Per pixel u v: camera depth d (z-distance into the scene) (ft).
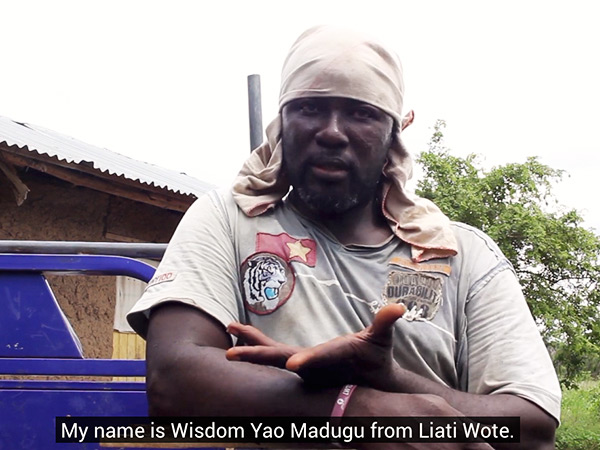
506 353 4.57
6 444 6.10
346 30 4.85
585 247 35.42
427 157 36.70
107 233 20.59
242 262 4.72
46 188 19.33
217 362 4.02
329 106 4.74
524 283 34.86
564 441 36.99
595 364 51.75
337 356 3.73
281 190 5.03
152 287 4.53
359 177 4.78
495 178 35.83
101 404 6.16
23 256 6.27
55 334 6.25
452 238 4.95
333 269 4.74
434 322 4.69
